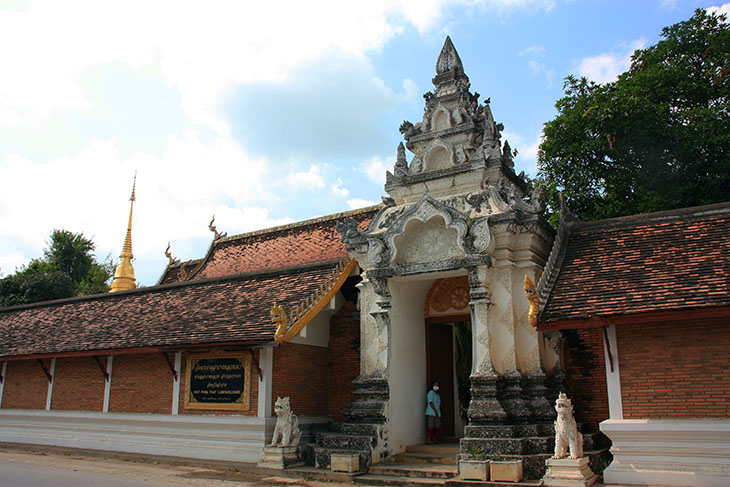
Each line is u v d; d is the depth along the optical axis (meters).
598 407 14.18
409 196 17.11
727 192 20.58
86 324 20.67
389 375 15.10
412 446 15.43
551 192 22.62
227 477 13.96
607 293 12.01
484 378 13.73
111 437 18.53
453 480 12.20
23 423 20.83
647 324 11.91
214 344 15.31
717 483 10.76
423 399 16.39
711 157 20.58
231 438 15.95
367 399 15.30
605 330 12.20
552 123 22.88
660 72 22.20
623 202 21.84
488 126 16.42
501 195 15.27
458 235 14.63
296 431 15.14
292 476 13.98
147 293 21.86
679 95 22.52
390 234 15.65
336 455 13.86
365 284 16.31
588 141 21.64
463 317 16.56
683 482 11.00
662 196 20.80
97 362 19.17
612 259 13.18
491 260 14.39
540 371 14.05
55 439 19.83
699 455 11.02
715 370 11.12
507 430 13.02
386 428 14.68
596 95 22.28
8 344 21.45
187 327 16.95
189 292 20.23
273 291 17.70
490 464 12.12
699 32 22.98
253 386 15.84
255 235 25.98
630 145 21.38
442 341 17.70
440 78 18.23
